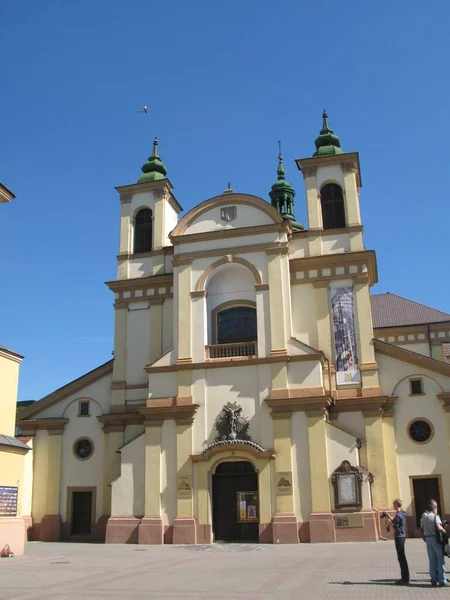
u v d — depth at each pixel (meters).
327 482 32.62
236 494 34.06
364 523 31.91
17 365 29.58
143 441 35.81
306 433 33.50
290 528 32.12
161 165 45.91
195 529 33.34
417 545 29.48
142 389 39.91
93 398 40.94
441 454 35.09
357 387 36.41
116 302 41.88
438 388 36.00
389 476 35.19
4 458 27.48
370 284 39.50
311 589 16.31
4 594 16.00
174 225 45.69
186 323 37.03
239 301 38.06
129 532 34.44
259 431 34.12
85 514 39.28
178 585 17.45
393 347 37.00
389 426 35.91
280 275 36.41
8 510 27.45
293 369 34.62
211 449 33.88
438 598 14.45
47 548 31.95
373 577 18.38
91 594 15.93
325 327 37.69
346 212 39.69
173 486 34.50
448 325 48.31
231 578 18.80
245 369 35.19
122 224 43.81
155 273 42.00
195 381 35.66
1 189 26.61
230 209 38.53
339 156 40.59
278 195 60.62
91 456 39.88
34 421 40.94
